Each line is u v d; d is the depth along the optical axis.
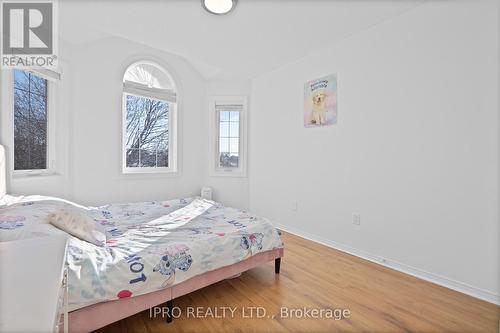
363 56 2.72
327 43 3.02
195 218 2.42
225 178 4.37
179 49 3.24
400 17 2.41
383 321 1.61
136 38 2.96
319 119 3.21
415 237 2.30
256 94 4.21
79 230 1.53
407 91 2.35
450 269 2.08
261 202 4.14
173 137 4.05
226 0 2.28
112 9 2.41
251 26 2.69
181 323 1.58
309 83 3.34
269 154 3.98
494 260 1.86
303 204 3.44
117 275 1.37
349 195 2.86
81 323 1.27
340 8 2.35
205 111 4.33
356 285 2.08
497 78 1.85
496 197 1.86
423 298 1.89
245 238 2.00
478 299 1.89
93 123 3.20
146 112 3.83
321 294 1.94
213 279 1.81
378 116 2.58
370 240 2.66
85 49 3.12
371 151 2.64
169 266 1.55
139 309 1.45
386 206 2.52
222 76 4.20
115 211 2.56
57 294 0.53
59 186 2.89
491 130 1.88
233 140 4.43
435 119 2.17
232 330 1.52
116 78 3.37
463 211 2.01
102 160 3.29
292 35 2.85
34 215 1.54
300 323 1.59
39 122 2.76
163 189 3.88
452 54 2.07
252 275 2.25
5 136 2.27
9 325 0.41
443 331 1.52
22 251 0.77
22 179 2.46
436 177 2.17
